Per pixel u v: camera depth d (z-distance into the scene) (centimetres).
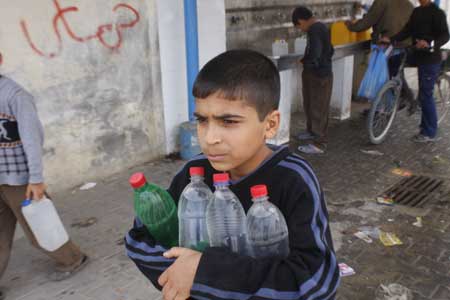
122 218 382
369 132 550
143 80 485
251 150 106
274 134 113
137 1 456
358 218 377
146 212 120
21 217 274
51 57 401
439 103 765
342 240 342
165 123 518
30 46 384
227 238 108
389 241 339
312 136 584
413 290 281
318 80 548
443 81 702
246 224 107
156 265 115
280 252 104
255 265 100
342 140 589
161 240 125
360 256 320
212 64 105
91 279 296
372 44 642
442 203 402
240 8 607
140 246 120
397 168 489
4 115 245
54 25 397
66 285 291
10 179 255
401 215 381
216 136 102
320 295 97
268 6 649
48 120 412
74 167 444
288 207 109
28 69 387
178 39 503
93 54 433
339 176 469
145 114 498
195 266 102
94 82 440
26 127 245
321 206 112
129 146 490
